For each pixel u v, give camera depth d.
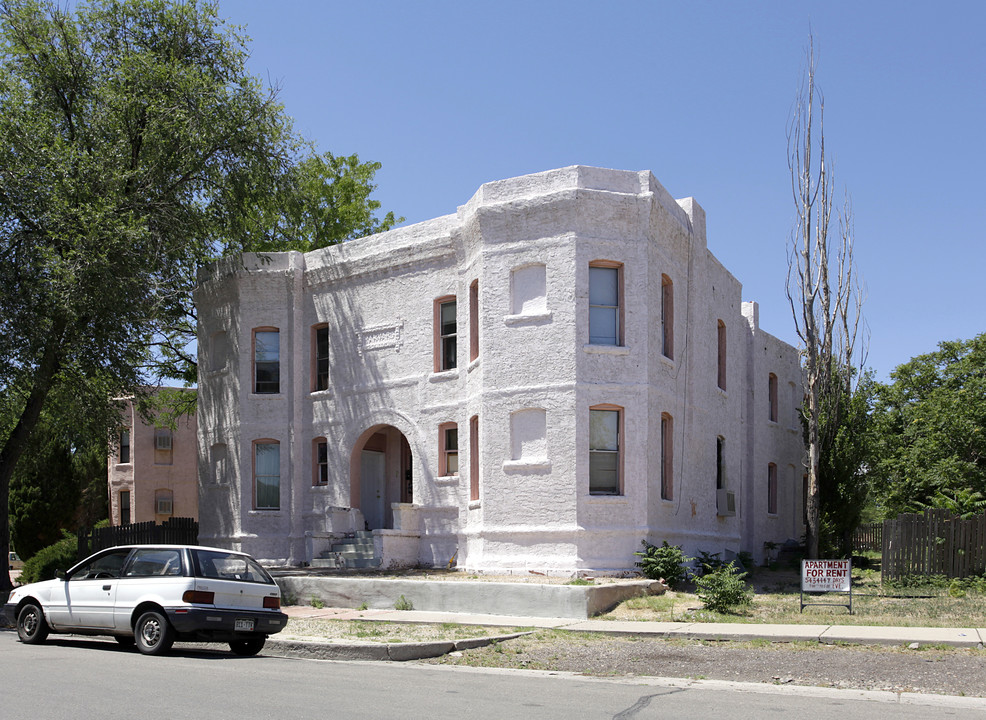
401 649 12.77
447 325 24.55
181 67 26.30
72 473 41.50
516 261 21.75
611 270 21.59
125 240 23.02
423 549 24.05
